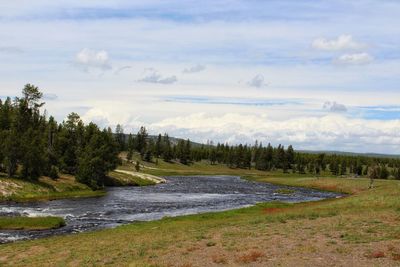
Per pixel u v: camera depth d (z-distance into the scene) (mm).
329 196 110875
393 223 34719
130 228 46188
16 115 123250
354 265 21719
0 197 77062
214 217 54250
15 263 29547
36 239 42219
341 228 33281
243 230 36250
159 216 62250
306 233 32000
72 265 27047
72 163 117812
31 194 84312
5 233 46844
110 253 29969
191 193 106250
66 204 75812
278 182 167000
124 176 135875
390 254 23594
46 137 126688
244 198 95938
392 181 146000
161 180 147750
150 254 28438
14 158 91188
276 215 47219
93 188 106750
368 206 52656
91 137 132875
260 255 25047
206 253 27375
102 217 60562
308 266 21938
